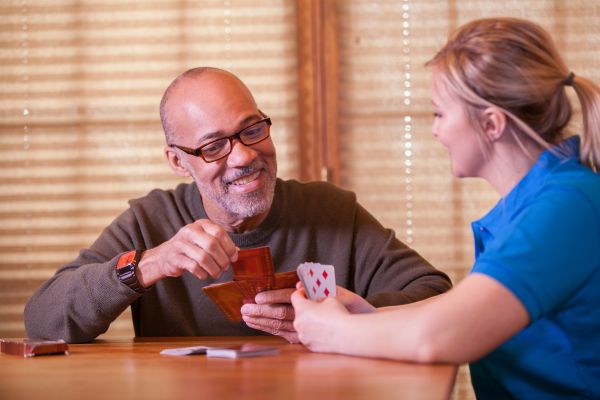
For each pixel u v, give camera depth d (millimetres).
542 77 1449
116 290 1983
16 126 4090
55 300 2076
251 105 2234
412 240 3943
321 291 1640
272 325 1802
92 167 4074
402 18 3957
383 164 3963
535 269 1277
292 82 4008
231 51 4039
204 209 2385
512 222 1354
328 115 3979
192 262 1850
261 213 2275
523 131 1465
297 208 2410
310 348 1520
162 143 4066
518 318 1263
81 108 4078
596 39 3904
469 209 3934
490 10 3938
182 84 2260
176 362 1462
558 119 1471
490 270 1279
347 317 1452
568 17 3916
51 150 4090
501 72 1447
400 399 1011
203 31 4047
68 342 2051
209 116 2182
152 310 2307
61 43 4082
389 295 2025
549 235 1300
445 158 3936
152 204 2439
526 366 1423
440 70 1503
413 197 3947
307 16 4000
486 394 1553
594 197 1350
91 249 2334
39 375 1312
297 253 2361
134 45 4062
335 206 2438
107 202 4074
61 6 4078
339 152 3984
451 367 1272
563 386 1394
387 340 1350
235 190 2209
